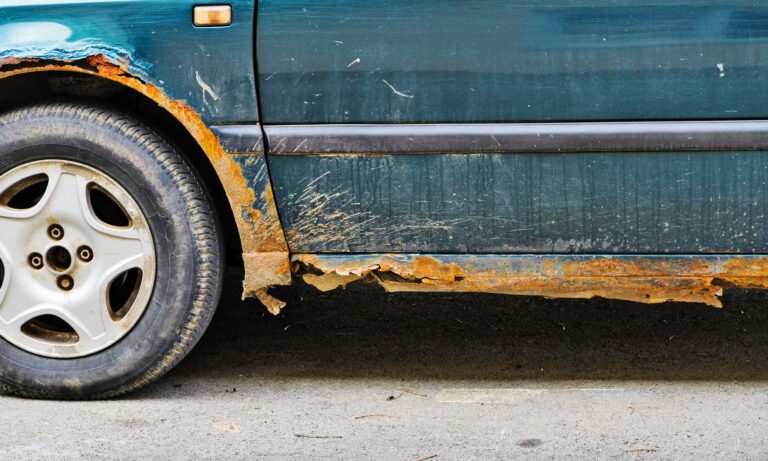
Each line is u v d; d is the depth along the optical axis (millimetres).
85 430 3219
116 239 3307
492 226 3273
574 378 3703
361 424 3283
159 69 3174
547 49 3125
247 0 3143
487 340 4109
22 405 3398
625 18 3104
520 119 3176
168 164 3260
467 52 3139
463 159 3217
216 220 3355
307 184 3264
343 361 3881
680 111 3145
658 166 3191
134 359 3346
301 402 3471
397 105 3186
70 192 3291
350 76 3172
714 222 3229
